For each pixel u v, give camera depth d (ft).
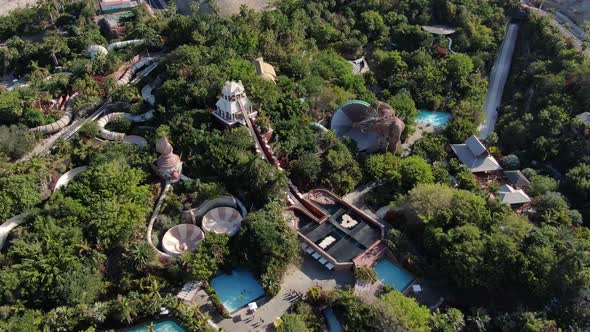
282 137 440.86
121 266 333.83
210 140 415.03
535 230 349.20
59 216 354.54
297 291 342.23
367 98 529.45
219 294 336.08
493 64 649.20
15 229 354.13
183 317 311.68
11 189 368.27
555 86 524.93
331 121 489.26
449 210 366.22
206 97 453.58
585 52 600.80
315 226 382.01
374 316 306.14
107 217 347.97
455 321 312.09
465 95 566.77
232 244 351.46
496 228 354.95
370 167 431.84
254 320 322.34
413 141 500.74
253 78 475.72
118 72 537.24
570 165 463.83
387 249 367.66
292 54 561.02
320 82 523.29
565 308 322.34
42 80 520.83
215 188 384.68
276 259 334.65
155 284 320.09
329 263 355.36
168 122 439.22
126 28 645.10
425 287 351.46
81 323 304.71
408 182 420.36
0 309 302.04
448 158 471.21
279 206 369.91
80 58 570.87
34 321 294.46
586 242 352.90
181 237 364.38
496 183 434.71
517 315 317.63
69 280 314.55
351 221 389.60
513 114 529.04
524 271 326.85
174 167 391.04
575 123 474.49
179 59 515.50
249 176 383.86
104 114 480.64
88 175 385.09
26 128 443.32
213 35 558.56
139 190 376.07
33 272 315.58
